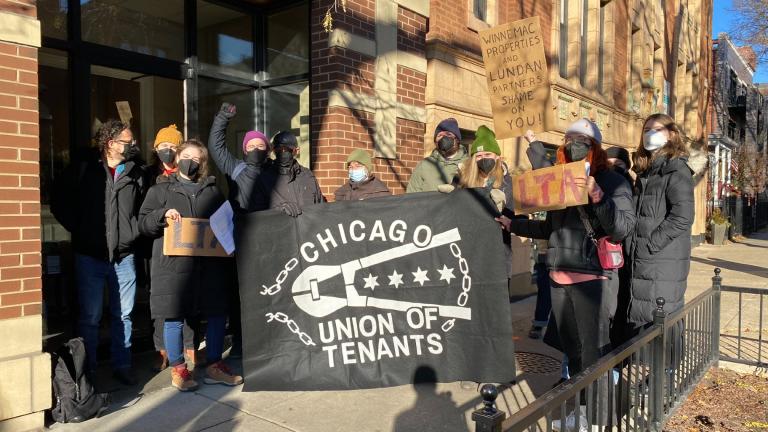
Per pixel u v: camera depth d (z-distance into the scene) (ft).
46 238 15.75
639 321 13.62
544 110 13.60
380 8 20.70
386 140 20.97
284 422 12.48
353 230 13.62
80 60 16.08
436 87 23.08
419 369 13.43
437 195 13.53
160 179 14.51
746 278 35.81
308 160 20.36
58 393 12.21
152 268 13.87
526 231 12.82
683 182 13.02
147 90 18.01
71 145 16.03
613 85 40.42
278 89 21.18
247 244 13.33
